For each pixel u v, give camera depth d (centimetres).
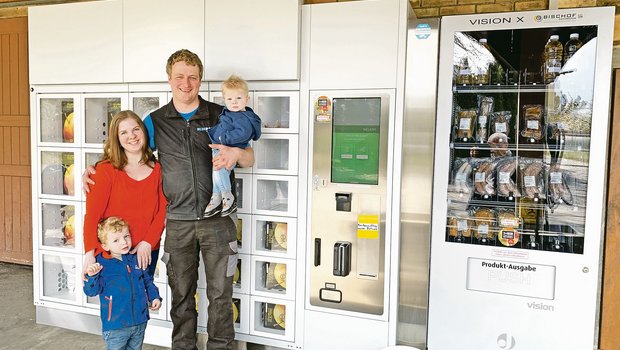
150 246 244
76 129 314
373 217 260
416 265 277
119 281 230
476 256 269
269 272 293
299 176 273
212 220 254
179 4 285
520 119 267
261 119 283
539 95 262
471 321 272
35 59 320
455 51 265
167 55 289
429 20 260
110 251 230
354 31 259
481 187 272
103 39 302
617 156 301
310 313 276
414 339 281
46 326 331
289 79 268
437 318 277
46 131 332
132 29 295
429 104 264
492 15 258
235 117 248
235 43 275
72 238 329
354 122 262
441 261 274
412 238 275
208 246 256
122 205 238
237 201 288
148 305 241
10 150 462
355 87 260
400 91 253
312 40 266
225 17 276
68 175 327
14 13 468
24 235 466
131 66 296
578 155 255
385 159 257
